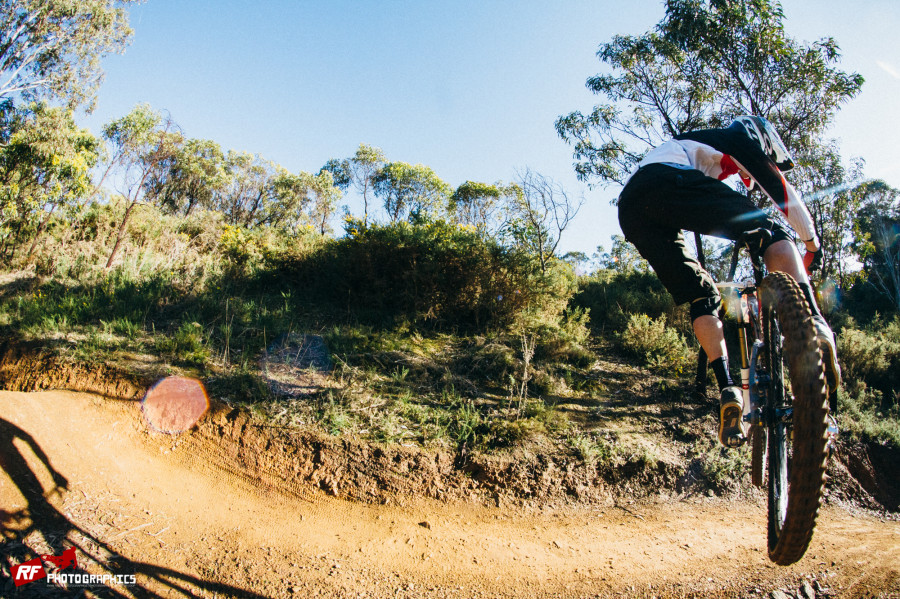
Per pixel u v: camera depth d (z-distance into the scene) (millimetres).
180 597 3318
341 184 35250
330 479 4863
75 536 3621
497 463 5344
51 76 19984
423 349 7660
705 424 6754
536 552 4363
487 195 27547
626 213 2555
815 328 1753
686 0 9078
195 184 22438
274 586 3543
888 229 19359
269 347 6773
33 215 10742
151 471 4547
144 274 8688
